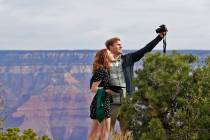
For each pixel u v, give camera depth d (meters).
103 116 18.59
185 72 17.53
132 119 18.02
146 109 17.86
